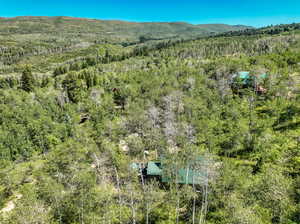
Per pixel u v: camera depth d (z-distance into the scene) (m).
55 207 28.55
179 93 71.31
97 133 52.88
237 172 30.91
